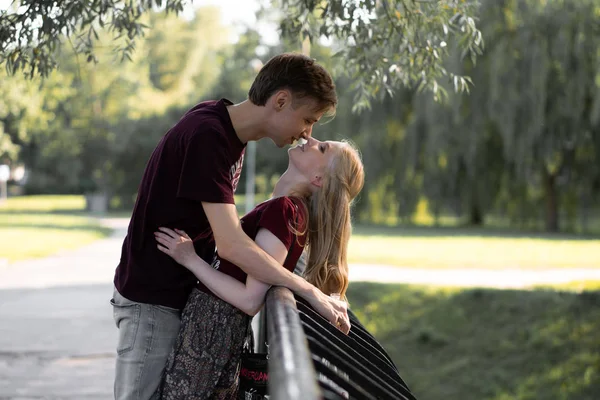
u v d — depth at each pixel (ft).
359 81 16.52
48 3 13.07
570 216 109.60
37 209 180.96
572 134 93.71
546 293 53.98
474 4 15.58
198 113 9.43
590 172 101.14
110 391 19.63
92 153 177.47
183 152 9.27
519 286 58.18
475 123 97.04
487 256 78.59
